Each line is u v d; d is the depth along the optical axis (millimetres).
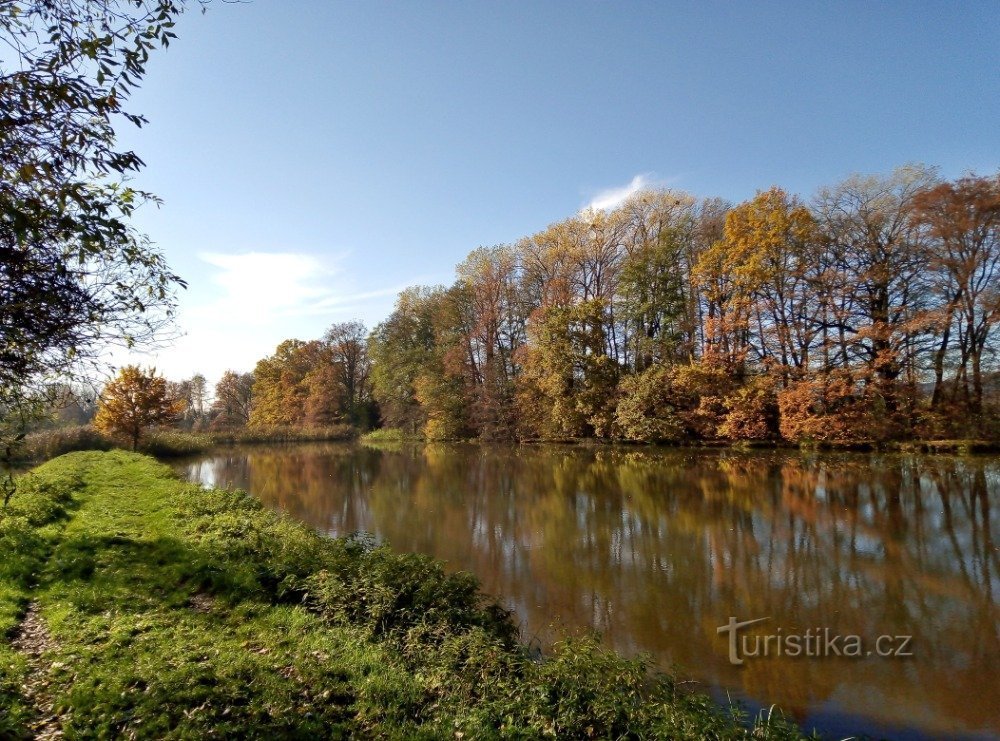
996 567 10344
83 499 13016
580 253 39156
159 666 4848
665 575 10453
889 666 7035
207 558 7941
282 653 5262
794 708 6176
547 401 37625
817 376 25969
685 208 36188
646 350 34094
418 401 49938
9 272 4066
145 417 31953
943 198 22906
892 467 20500
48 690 4504
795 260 28172
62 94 3496
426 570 7395
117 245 4391
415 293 54812
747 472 21047
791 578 10125
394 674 4902
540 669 4953
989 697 6316
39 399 4887
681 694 5266
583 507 16469
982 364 23156
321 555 7918
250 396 77062
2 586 6660
